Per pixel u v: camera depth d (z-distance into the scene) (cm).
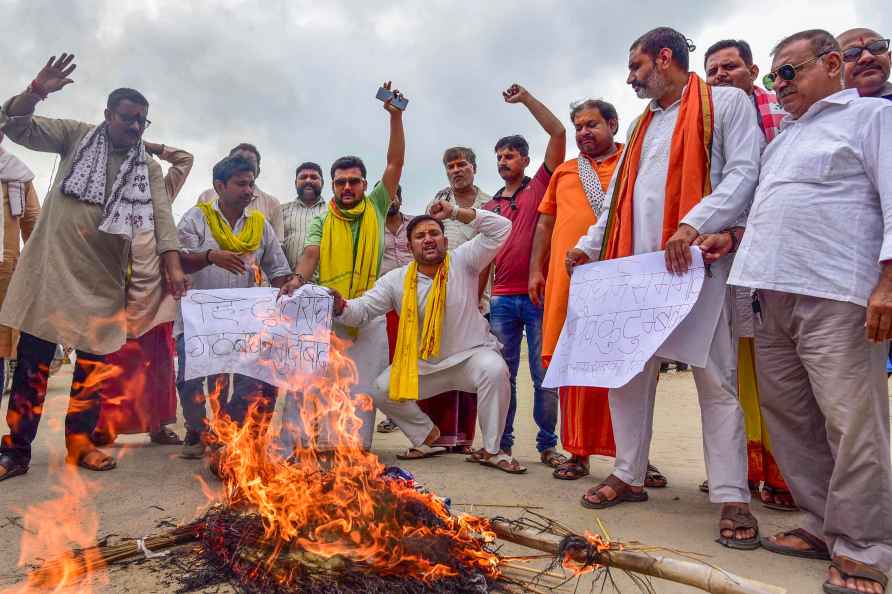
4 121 386
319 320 425
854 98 260
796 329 263
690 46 336
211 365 398
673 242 297
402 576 216
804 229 255
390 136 501
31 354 385
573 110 434
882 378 243
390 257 623
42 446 475
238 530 241
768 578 246
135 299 443
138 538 271
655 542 287
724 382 302
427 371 459
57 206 401
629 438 345
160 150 473
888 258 227
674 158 317
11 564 249
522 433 674
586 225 411
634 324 312
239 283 460
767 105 369
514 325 498
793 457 277
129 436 534
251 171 451
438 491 370
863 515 238
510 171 544
